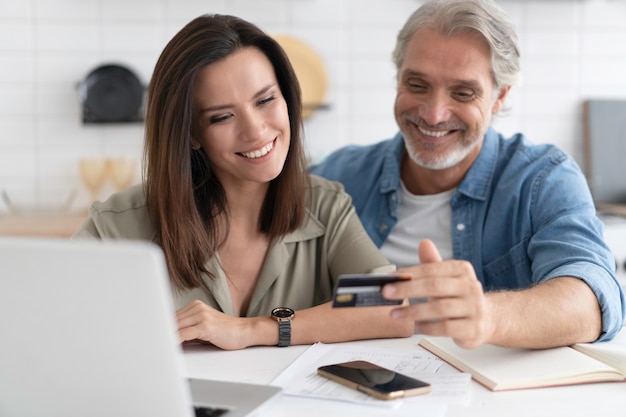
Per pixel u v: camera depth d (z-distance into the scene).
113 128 3.12
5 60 3.06
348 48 3.17
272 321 1.36
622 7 3.23
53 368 0.85
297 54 3.14
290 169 1.58
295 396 1.06
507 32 1.71
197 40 1.43
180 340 1.31
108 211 1.58
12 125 3.09
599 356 1.22
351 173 2.01
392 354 1.27
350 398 1.04
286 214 1.59
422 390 1.06
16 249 0.79
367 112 3.21
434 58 1.68
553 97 3.25
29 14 3.05
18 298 0.81
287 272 1.62
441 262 1.11
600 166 3.20
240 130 1.46
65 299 0.80
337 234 1.65
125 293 0.79
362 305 1.08
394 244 1.89
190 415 0.86
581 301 1.30
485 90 1.71
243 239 1.60
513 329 1.18
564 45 3.23
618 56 3.25
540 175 1.74
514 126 3.25
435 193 1.87
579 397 1.07
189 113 1.46
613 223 2.73
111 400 0.85
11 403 0.89
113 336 0.81
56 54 3.07
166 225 1.51
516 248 1.73
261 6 3.13
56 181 3.12
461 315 1.09
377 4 3.17
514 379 1.10
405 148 1.94
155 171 1.52
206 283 1.54
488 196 1.80
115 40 3.08
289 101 1.57
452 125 1.72
